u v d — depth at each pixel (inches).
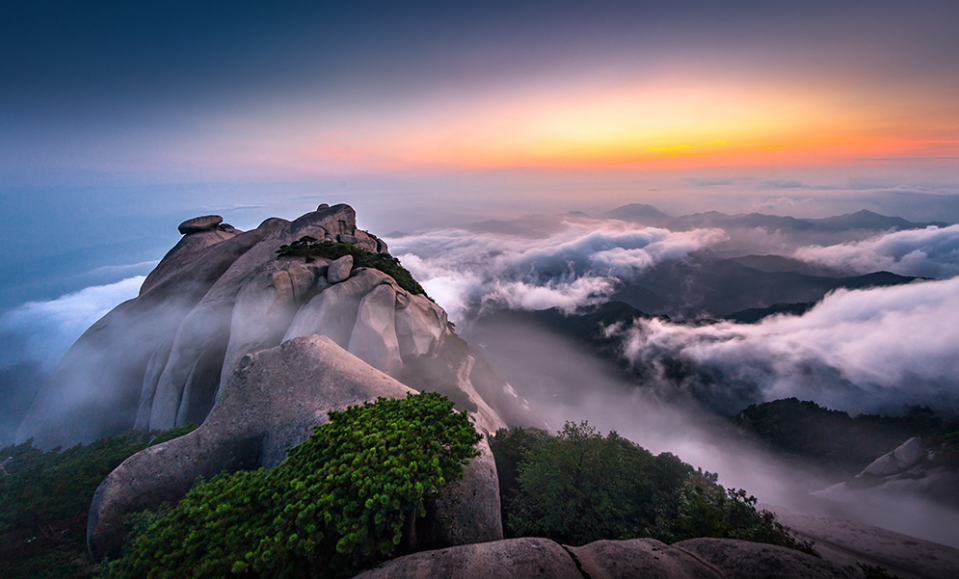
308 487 382.6
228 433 676.7
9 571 583.5
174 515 394.6
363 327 1411.2
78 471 777.6
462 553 333.7
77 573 559.8
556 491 591.8
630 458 675.4
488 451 552.1
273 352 775.1
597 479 603.8
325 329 1402.6
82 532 664.4
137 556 360.2
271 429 676.7
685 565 334.6
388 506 351.6
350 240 2074.3
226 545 344.5
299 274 1505.9
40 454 1139.9
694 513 521.0
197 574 319.0
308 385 727.7
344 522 346.0
